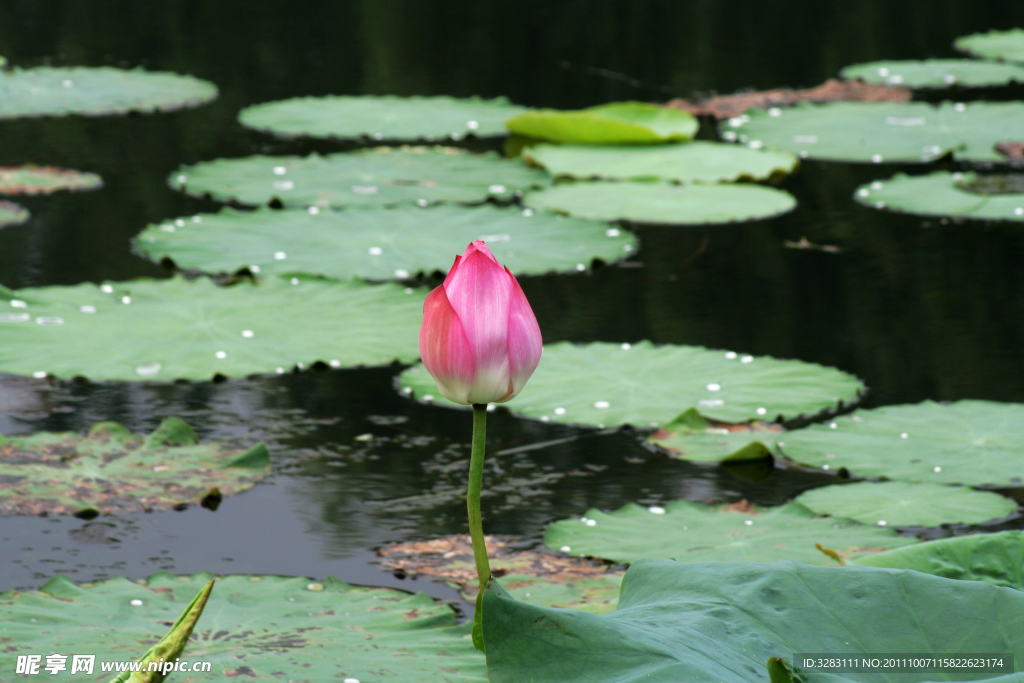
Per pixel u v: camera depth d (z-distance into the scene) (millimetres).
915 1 20594
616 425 4938
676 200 8812
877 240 8094
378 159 9938
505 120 11586
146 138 10750
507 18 17484
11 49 14453
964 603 2238
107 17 17156
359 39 15742
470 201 8859
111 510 4090
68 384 5398
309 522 4117
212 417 5078
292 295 6473
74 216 8203
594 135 10695
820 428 4883
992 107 12406
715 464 4707
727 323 6418
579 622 2027
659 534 3949
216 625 3143
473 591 3602
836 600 2264
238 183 9031
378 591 3438
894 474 4414
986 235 8211
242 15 17438
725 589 2289
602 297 6867
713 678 1902
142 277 6934
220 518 4117
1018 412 4973
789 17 18172
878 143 10867
